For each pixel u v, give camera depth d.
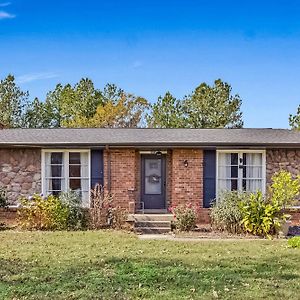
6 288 8.41
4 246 13.02
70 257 11.37
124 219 17.52
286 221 16.33
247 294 8.01
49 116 48.47
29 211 17.11
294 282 8.90
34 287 8.48
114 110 45.72
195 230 16.98
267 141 18.39
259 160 18.75
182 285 8.63
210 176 18.61
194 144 18.14
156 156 19.38
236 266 10.41
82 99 48.34
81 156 18.69
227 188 18.64
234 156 18.75
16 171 18.55
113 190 18.55
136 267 10.20
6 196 18.38
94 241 14.00
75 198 17.69
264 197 17.62
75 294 8.01
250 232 16.31
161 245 13.46
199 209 18.41
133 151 18.59
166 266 10.34
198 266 10.38
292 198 17.50
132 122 46.06
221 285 8.65
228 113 42.69
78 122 45.34
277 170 18.69
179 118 43.50
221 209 17.08
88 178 18.59
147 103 46.50
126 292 8.15
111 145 18.17
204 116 43.06
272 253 12.20
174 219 17.33
